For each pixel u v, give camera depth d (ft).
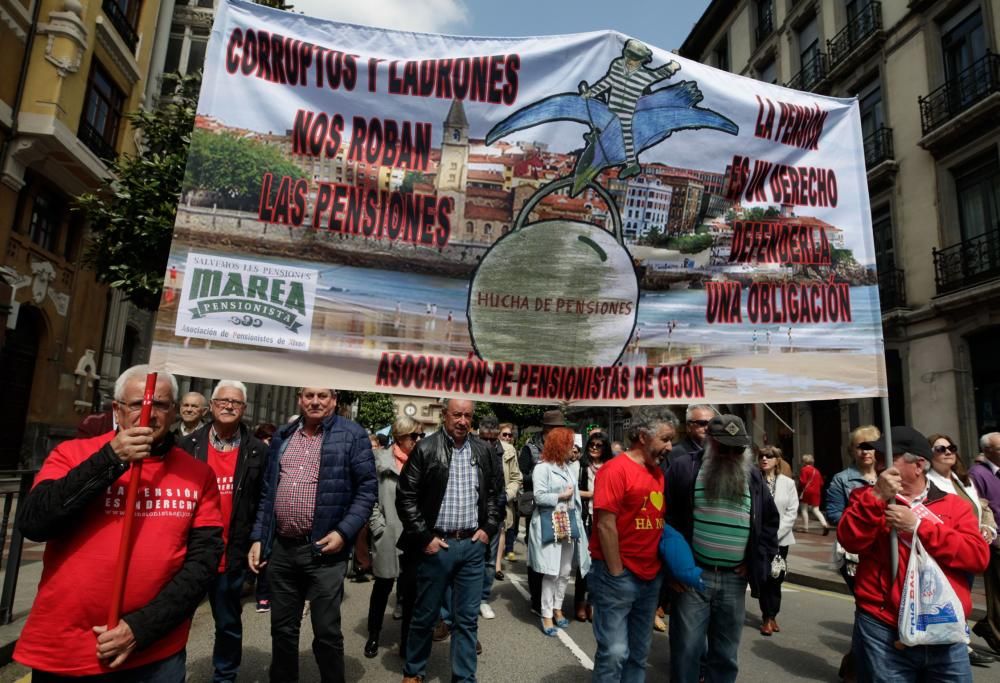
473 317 9.87
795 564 30.81
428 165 9.91
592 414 75.51
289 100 9.53
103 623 6.46
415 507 12.18
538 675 14.15
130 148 53.21
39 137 41.47
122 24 51.55
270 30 9.53
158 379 7.22
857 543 9.04
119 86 51.57
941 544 8.43
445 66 10.11
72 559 6.52
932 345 46.47
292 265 9.30
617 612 10.59
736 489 10.82
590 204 10.38
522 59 10.31
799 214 11.27
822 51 61.11
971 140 44.16
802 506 45.55
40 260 44.98
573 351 10.18
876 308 11.33
